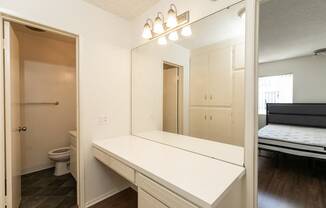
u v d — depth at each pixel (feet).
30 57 8.80
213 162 4.06
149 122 6.73
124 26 6.95
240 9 3.86
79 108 5.72
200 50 5.01
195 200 2.60
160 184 3.27
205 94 4.99
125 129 7.04
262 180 7.82
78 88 5.71
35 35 8.87
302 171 8.77
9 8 4.33
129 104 7.16
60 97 9.87
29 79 8.75
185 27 5.19
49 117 9.45
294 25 7.16
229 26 4.14
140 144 5.75
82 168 5.79
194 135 5.34
